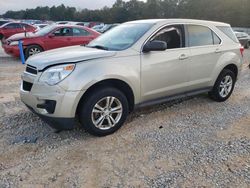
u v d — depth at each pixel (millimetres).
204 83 5188
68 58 3648
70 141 3850
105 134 4000
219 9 54594
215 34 5332
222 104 5582
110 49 4195
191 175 3100
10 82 7352
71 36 11406
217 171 3180
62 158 3414
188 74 4824
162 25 4496
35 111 3771
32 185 2900
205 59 5035
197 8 58406
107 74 3734
